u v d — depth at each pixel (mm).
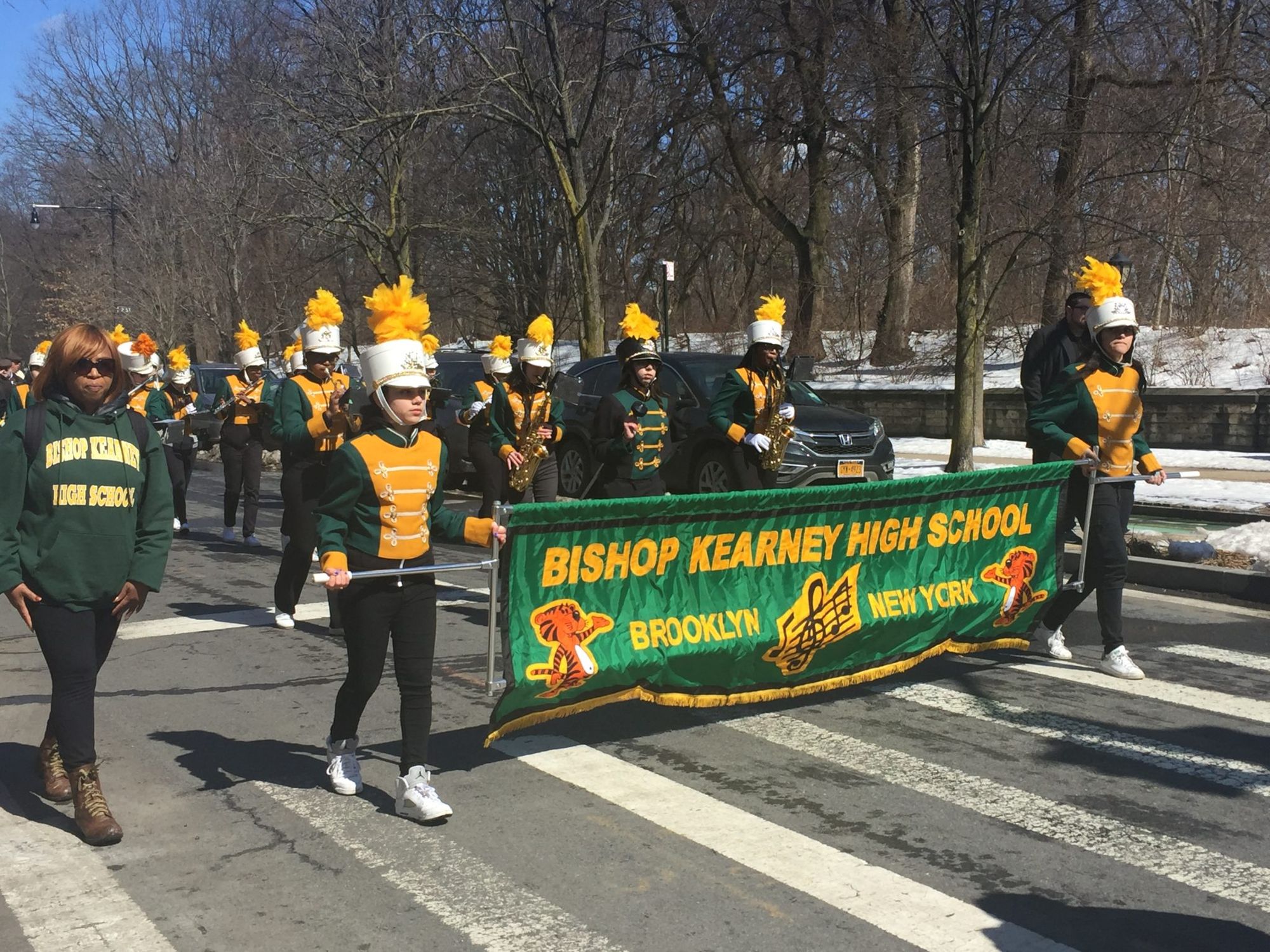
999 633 7203
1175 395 20250
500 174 32188
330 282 38250
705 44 23859
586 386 16000
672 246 37688
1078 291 8383
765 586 6090
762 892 4262
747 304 36500
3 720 6387
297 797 5199
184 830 4844
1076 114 16938
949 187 18156
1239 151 19000
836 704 6582
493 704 6613
